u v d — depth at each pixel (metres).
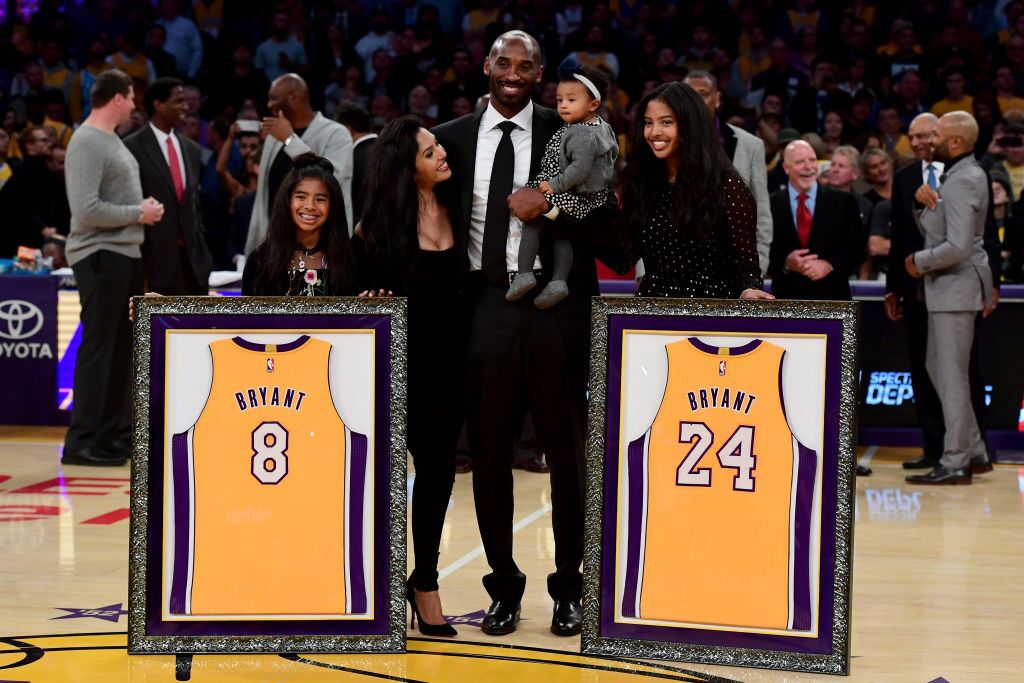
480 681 3.50
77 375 7.23
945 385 6.85
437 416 3.96
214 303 3.75
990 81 12.41
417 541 3.97
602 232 4.02
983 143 11.49
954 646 3.95
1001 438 7.87
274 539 3.74
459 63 12.67
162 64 13.03
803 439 3.66
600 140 3.97
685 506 3.72
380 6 13.55
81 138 6.91
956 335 6.80
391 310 3.77
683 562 3.71
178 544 3.73
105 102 6.98
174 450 3.74
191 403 3.75
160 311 3.74
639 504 3.74
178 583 3.72
